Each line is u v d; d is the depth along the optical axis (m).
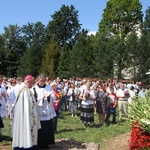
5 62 63.22
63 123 13.35
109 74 39.38
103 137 10.12
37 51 56.84
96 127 12.20
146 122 7.40
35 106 7.41
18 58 66.12
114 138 9.63
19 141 7.18
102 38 42.31
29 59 56.50
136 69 38.69
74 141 9.09
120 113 13.89
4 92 10.62
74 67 42.50
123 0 54.47
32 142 7.25
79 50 43.19
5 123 12.96
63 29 64.94
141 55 38.22
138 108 7.91
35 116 7.38
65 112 17.16
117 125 12.38
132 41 39.09
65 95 17.61
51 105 8.24
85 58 42.50
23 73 56.22
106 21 55.62
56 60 49.78
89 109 12.18
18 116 7.24
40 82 8.13
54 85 10.84
